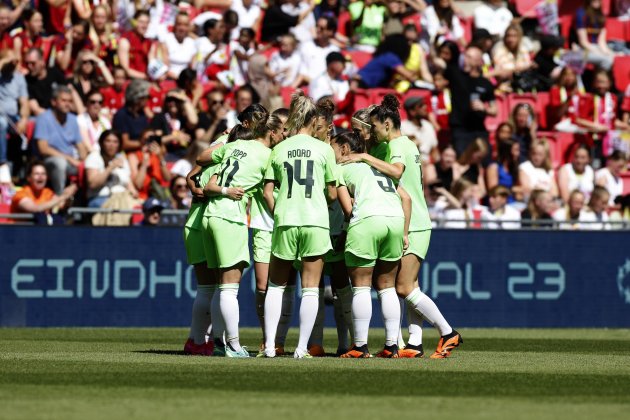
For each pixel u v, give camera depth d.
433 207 61.28
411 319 36.62
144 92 61.22
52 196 57.06
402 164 35.03
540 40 76.31
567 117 73.12
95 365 31.72
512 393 25.66
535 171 66.19
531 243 58.88
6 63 60.72
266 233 37.25
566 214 63.84
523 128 67.69
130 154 60.12
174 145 62.16
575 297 59.25
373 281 35.75
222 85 65.69
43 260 54.34
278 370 30.22
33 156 59.12
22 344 42.31
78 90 63.47
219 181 34.94
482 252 58.31
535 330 57.31
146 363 32.44
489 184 65.00
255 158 34.94
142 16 67.44
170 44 68.69
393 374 29.50
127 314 55.09
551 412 22.33
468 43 77.25
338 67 69.81
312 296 34.34
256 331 53.19
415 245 35.88
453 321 57.97
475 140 64.62
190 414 21.41
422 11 75.88
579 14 78.88
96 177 57.50
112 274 54.94
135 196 59.41
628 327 59.84
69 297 54.59
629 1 81.81
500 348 43.69
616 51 79.94
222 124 63.09
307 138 34.06
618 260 59.75
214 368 30.77
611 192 68.00
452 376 29.31
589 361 35.97
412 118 65.56
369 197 34.38
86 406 22.53
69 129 60.00
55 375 28.73
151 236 55.31
